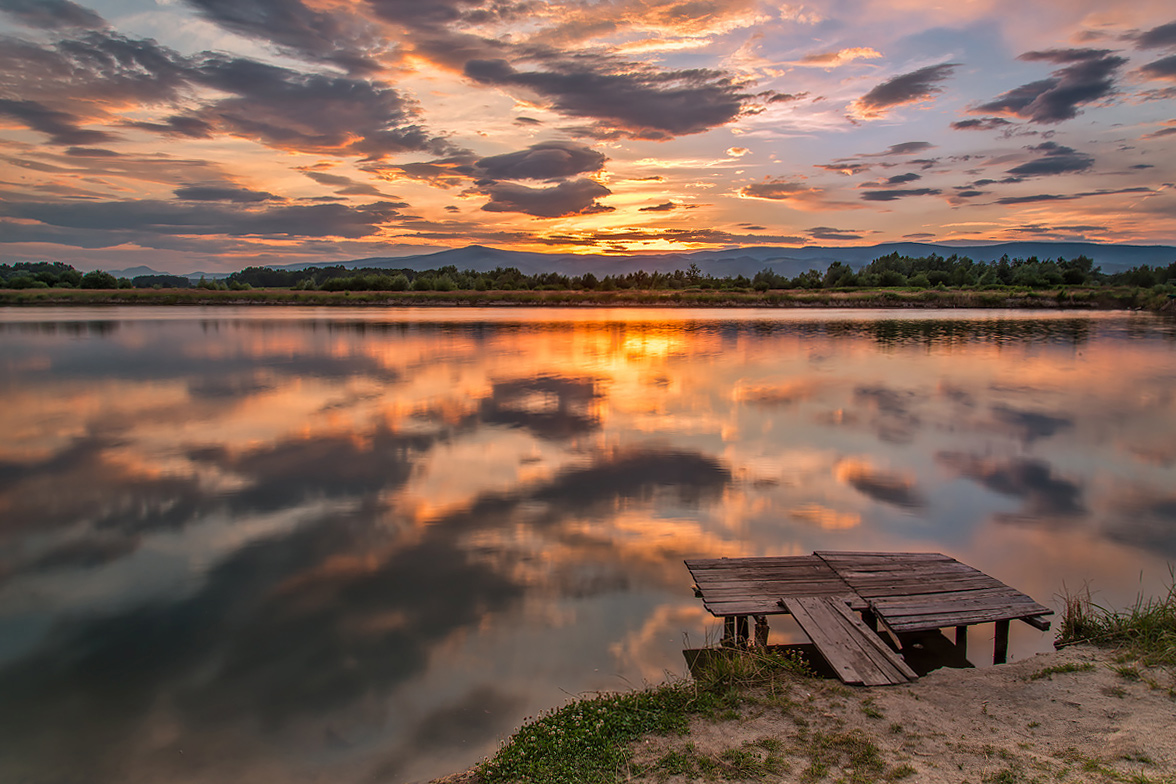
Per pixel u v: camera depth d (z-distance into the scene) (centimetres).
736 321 5094
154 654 653
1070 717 471
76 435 1530
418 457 1355
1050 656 586
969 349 3297
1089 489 1176
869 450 1429
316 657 645
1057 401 1984
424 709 563
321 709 566
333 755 507
